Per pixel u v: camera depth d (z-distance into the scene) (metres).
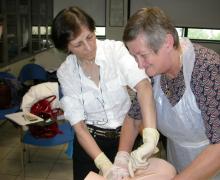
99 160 1.18
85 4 5.77
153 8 0.87
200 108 0.91
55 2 5.74
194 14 5.62
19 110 3.07
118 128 1.35
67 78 1.34
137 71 1.14
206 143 1.08
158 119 1.12
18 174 2.76
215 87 0.86
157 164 1.00
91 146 1.26
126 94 1.30
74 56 1.31
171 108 1.03
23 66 4.25
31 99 2.70
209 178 0.93
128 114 1.22
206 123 0.89
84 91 1.32
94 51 1.18
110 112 1.33
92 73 1.29
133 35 0.84
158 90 1.08
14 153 3.16
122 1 5.66
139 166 0.96
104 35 5.84
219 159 0.86
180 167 1.20
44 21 5.34
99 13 5.80
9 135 3.60
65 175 2.76
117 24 5.75
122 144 1.19
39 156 3.10
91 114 1.36
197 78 0.90
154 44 0.83
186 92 0.95
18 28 4.28
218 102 0.86
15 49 4.25
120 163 1.09
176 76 0.97
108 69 1.26
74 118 1.33
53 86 2.77
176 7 5.64
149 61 0.87
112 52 1.25
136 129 1.21
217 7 5.53
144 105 1.08
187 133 1.06
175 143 1.16
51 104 2.68
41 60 5.29
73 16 1.06
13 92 3.28
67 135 2.54
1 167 2.87
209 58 0.90
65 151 3.18
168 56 0.88
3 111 3.06
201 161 0.87
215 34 5.70
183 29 5.75
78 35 1.07
